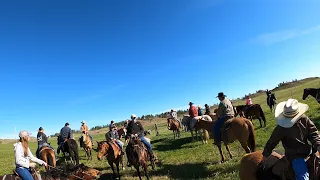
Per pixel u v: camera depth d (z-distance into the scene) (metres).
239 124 12.38
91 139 24.39
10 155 32.78
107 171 17.23
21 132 8.46
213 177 12.16
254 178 6.44
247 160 6.75
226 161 13.95
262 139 17.78
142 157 13.01
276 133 5.77
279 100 46.06
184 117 26.56
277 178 5.99
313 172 5.43
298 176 5.52
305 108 5.59
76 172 9.45
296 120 5.47
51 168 9.58
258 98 69.69
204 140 21.14
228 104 13.53
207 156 16.50
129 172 16.03
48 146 15.70
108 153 14.73
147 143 13.74
